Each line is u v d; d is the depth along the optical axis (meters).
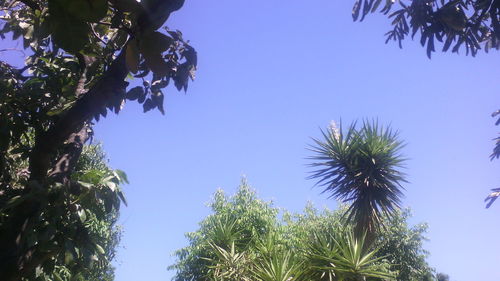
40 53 5.21
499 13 4.22
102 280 10.49
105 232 9.27
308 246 9.15
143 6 2.15
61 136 3.27
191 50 3.81
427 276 17.61
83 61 4.13
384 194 9.72
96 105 3.19
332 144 10.29
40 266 3.77
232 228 10.98
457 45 4.57
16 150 4.39
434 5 4.67
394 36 5.16
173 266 13.19
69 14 2.01
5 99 4.40
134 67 2.28
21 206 3.11
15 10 5.51
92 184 3.53
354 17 5.09
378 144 9.97
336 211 16.34
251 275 8.74
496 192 5.99
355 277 8.27
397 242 16.95
